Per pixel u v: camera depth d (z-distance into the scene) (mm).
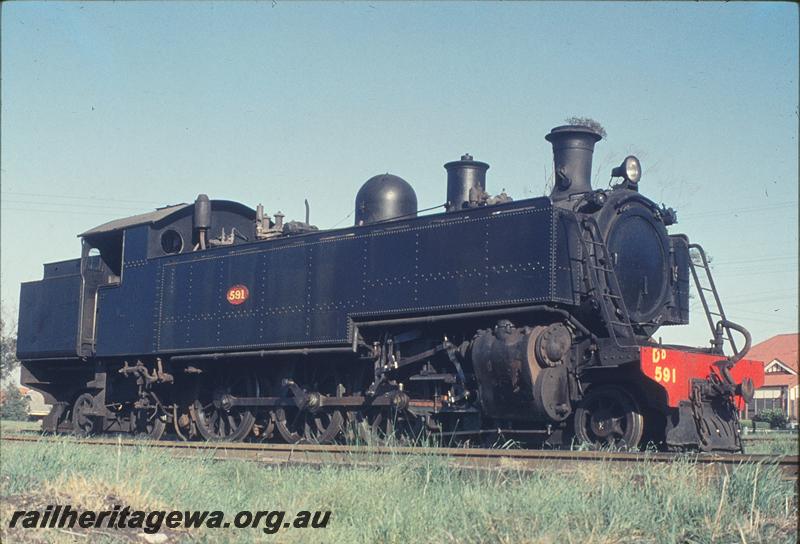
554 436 12125
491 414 12125
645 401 11758
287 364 14906
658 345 12352
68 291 18094
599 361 11727
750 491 7484
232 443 12172
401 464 9359
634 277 12945
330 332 13930
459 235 12719
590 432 12164
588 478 8242
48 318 18438
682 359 11664
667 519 7156
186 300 16078
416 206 15125
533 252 11922
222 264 15656
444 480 8898
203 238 16500
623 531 6992
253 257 15234
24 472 8516
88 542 6875
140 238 16984
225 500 8422
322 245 14320
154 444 12719
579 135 13375
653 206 13562
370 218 14781
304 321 14289
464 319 12602
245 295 15195
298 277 14523
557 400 11789
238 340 15148
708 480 8016
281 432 14875
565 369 11945
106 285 17547
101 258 18266
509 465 9391
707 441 11695
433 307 12797
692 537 6926
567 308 12125
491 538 6934
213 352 15602
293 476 9422
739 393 12570
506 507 7422
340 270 13992
